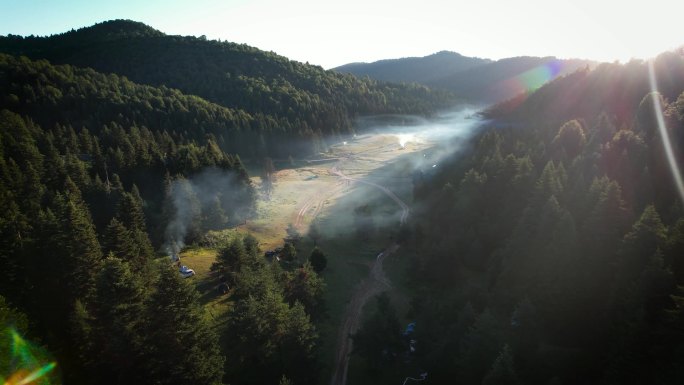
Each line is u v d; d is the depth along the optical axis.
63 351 36.75
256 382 44.81
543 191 54.16
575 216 50.56
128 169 102.31
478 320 39.56
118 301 36.41
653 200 51.97
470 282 57.72
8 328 30.66
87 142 115.50
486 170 78.19
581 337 39.47
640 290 33.91
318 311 61.97
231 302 59.31
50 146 99.94
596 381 34.72
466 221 70.69
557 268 43.62
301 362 47.12
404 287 72.19
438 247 69.12
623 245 39.16
